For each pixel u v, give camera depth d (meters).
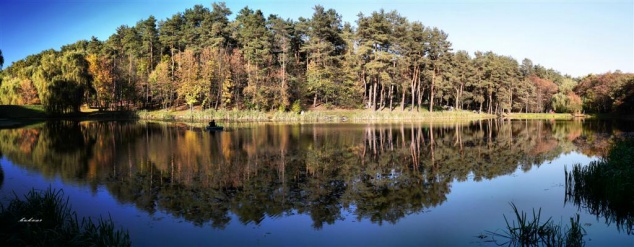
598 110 91.19
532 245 9.31
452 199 13.61
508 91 88.19
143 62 82.06
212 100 70.75
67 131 39.88
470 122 61.16
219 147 27.08
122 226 10.60
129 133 37.59
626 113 81.94
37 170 18.31
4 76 94.38
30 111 65.25
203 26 80.25
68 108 64.50
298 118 63.38
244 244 9.44
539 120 69.62
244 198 13.55
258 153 24.28
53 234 8.91
